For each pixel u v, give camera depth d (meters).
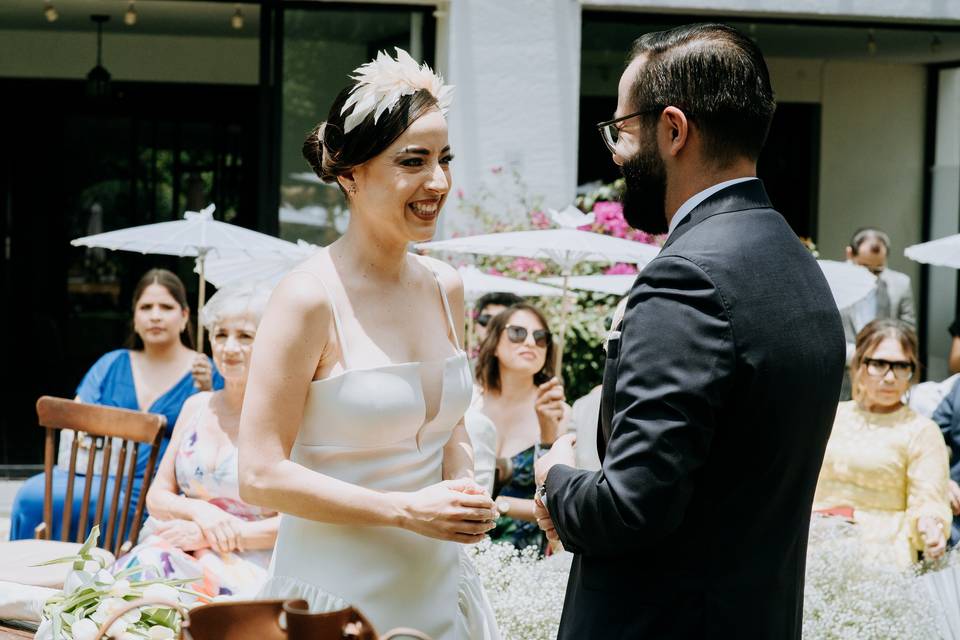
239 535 3.40
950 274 9.89
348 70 7.82
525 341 4.48
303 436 2.18
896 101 10.30
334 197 7.88
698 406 1.80
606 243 4.84
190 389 5.29
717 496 1.88
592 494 1.85
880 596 3.82
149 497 3.70
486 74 7.59
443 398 2.26
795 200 10.57
